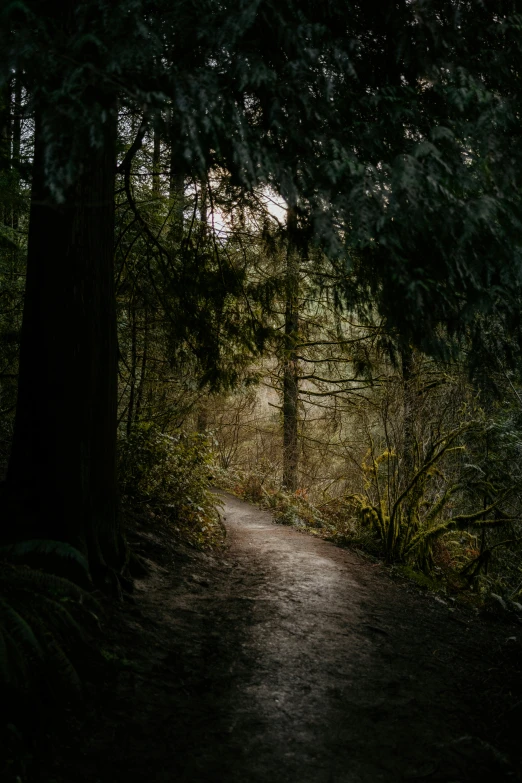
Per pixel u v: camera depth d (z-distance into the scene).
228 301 6.28
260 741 2.98
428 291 2.71
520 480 7.10
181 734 2.94
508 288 2.81
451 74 2.61
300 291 7.14
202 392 8.91
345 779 2.75
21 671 2.64
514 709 3.50
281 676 3.71
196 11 2.25
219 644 4.05
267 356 7.21
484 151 2.55
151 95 2.20
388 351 3.79
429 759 2.98
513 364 3.27
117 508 4.82
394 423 7.75
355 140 2.65
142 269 6.24
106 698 3.06
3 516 4.23
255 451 16.77
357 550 7.58
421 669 4.16
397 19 2.64
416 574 6.74
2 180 4.03
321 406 13.23
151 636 3.90
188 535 6.63
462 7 2.62
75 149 2.05
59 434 4.29
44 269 4.28
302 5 2.66
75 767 2.54
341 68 2.43
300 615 4.80
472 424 7.11
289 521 9.71
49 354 4.29
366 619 4.96
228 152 2.66
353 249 3.17
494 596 6.24
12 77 2.05
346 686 3.71
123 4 2.07
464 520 7.08
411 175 2.33
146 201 6.63
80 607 3.72
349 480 11.55
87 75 2.07
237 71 2.31
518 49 2.71
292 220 3.92
